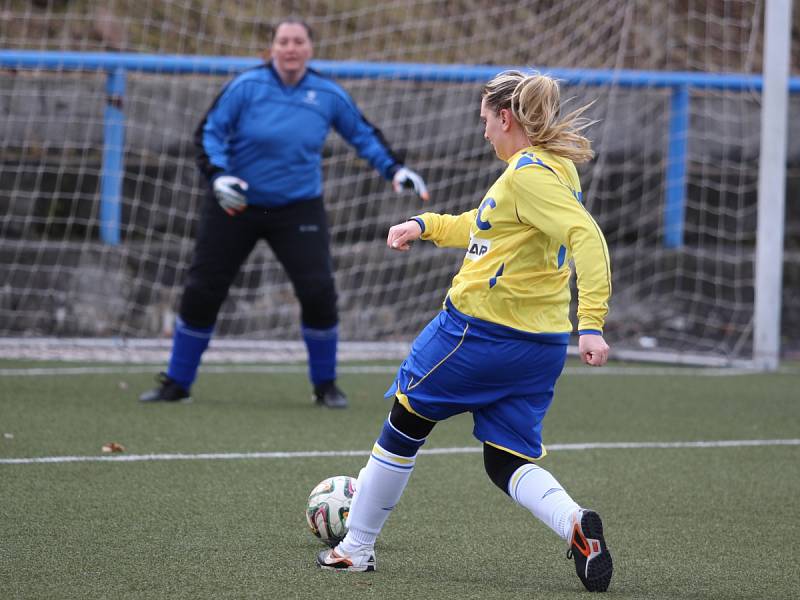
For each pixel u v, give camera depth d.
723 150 46.06
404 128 42.94
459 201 43.06
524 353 11.98
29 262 36.78
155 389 25.72
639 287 42.12
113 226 38.09
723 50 48.78
